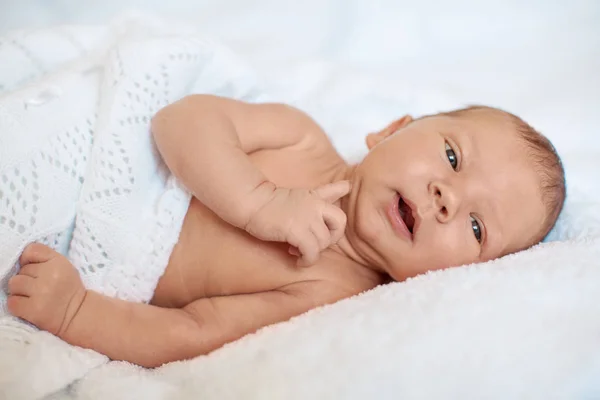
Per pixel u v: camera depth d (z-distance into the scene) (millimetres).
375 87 1737
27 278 960
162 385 919
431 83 1886
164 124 1088
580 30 2006
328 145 1343
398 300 971
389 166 1145
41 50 1285
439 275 1035
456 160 1159
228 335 1075
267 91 1507
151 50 1151
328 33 2002
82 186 1071
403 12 2023
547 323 928
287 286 1146
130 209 1087
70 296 979
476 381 845
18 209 982
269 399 830
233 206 1031
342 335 902
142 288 1097
